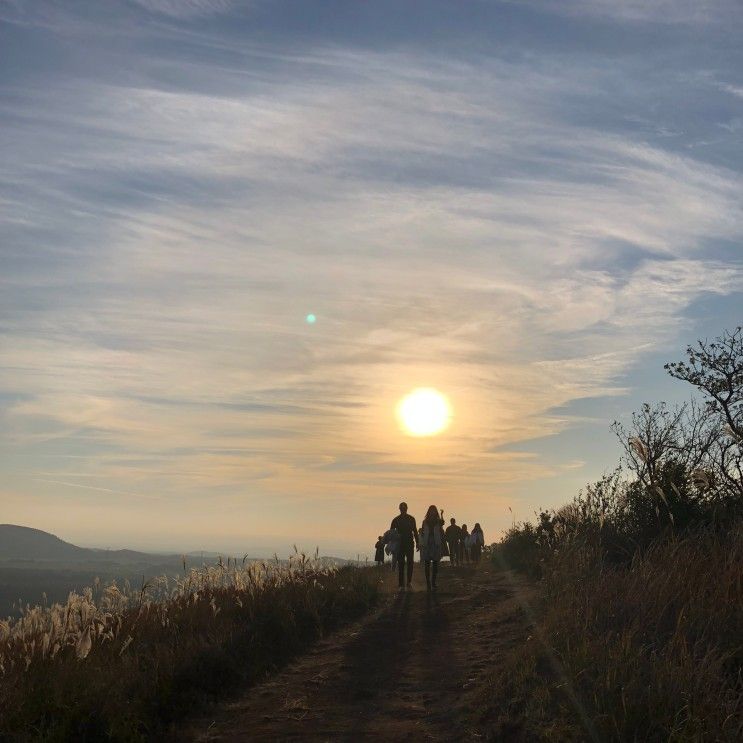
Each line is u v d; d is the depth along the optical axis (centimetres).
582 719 658
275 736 747
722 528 1130
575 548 1309
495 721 734
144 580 1252
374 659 1070
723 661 722
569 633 874
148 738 752
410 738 723
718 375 2066
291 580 1572
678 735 590
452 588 1891
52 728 739
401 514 1938
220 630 1130
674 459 1548
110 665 941
